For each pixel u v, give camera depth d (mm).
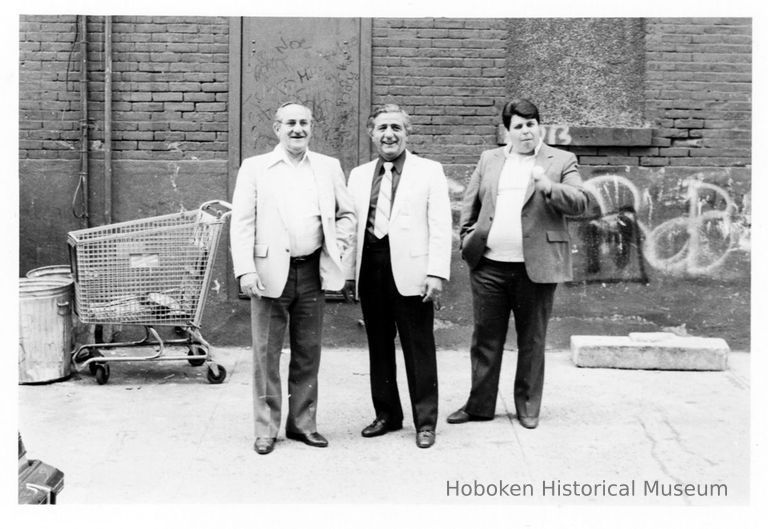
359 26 7195
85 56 7137
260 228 5047
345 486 4742
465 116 7305
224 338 7398
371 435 5422
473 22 7246
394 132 5090
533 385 5609
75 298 6660
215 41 7203
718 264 7355
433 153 7336
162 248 6383
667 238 7348
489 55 7266
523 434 5480
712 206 7340
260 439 5191
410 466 4996
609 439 5414
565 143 7242
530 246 5340
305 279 5164
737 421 5723
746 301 7363
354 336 7398
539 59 7387
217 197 7289
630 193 7328
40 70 7180
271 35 7195
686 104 7305
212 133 7277
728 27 7258
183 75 7223
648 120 7328
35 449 5203
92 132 7246
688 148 7332
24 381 6398
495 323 5570
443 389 6414
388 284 5211
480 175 5602
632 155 7320
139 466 4980
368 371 6809
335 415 5844
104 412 5863
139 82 7227
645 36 7312
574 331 7402
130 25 7180
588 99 7410
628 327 7395
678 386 6457
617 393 6281
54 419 5719
